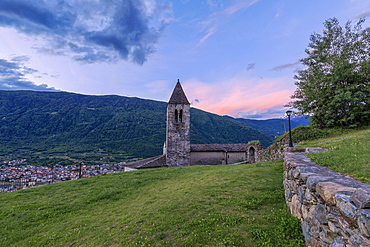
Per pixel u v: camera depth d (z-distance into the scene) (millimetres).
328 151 8391
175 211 8539
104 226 8289
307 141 18438
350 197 3320
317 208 4453
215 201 8992
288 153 9844
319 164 6523
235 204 8336
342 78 19453
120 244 6512
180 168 21203
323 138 18281
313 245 4613
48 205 11977
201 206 8641
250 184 10844
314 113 22125
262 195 8953
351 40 21500
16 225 9492
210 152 33188
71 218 9945
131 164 31562
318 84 21281
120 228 7785
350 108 19484
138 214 8906
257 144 26000
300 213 5875
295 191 6402
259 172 13391
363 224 2885
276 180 10953
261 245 5449
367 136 10602
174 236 6527
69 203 12219
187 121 32375
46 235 8227
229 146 34938
